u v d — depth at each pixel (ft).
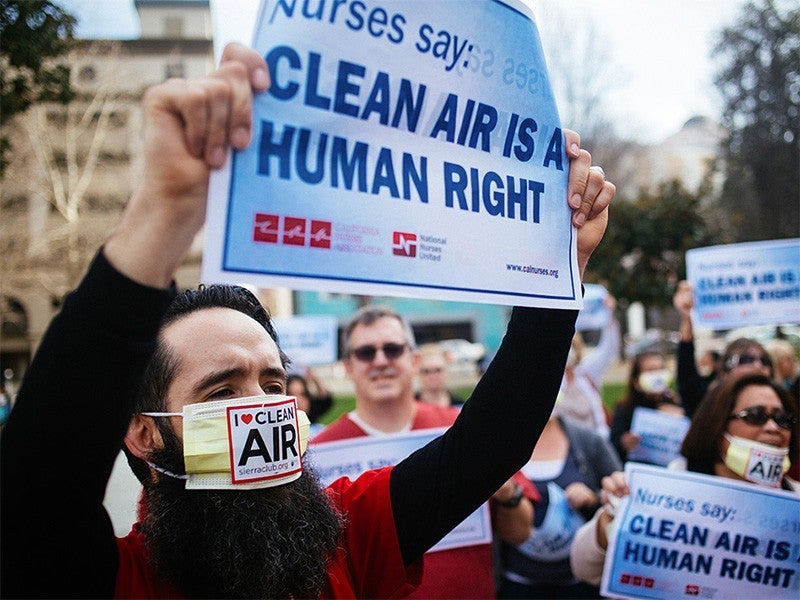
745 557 8.13
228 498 4.05
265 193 3.26
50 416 3.02
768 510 8.18
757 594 8.06
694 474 8.39
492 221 4.08
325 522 4.42
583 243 4.64
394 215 3.66
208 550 3.93
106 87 58.39
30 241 63.10
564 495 9.97
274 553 3.98
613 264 42.22
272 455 4.15
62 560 3.12
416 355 10.89
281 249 3.28
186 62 83.82
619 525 8.36
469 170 4.01
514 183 4.22
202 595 3.92
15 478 3.02
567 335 4.78
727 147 65.16
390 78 3.71
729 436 8.66
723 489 8.29
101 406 3.06
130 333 3.07
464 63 4.04
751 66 61.52
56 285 67.56
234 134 3.11
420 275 3.71
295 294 97.45
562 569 9.59
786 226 61.52
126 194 67.62
